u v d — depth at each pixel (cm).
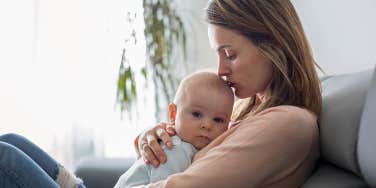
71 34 254
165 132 113
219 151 98
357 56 162
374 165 75
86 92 258
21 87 243
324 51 180
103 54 258
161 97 265
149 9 256
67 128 257
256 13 111
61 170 129
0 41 237
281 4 113
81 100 258
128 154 261
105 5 257
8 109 239
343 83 112
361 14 159
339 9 170
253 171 94
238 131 101
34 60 247
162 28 255
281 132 96
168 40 259
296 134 97
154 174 107
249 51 112
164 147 111
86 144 264
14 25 241
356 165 90
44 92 250
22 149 130
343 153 92
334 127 98
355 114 94
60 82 253
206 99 111
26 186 104
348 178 91
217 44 115
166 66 257
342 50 170
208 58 278
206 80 114
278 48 111
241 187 93
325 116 105
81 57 256
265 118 100
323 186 91
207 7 118
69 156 258
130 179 110
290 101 113
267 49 111
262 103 115
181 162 108
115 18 257
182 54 277
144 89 258
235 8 111
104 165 159
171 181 94
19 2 242
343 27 169
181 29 261
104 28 257
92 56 257
